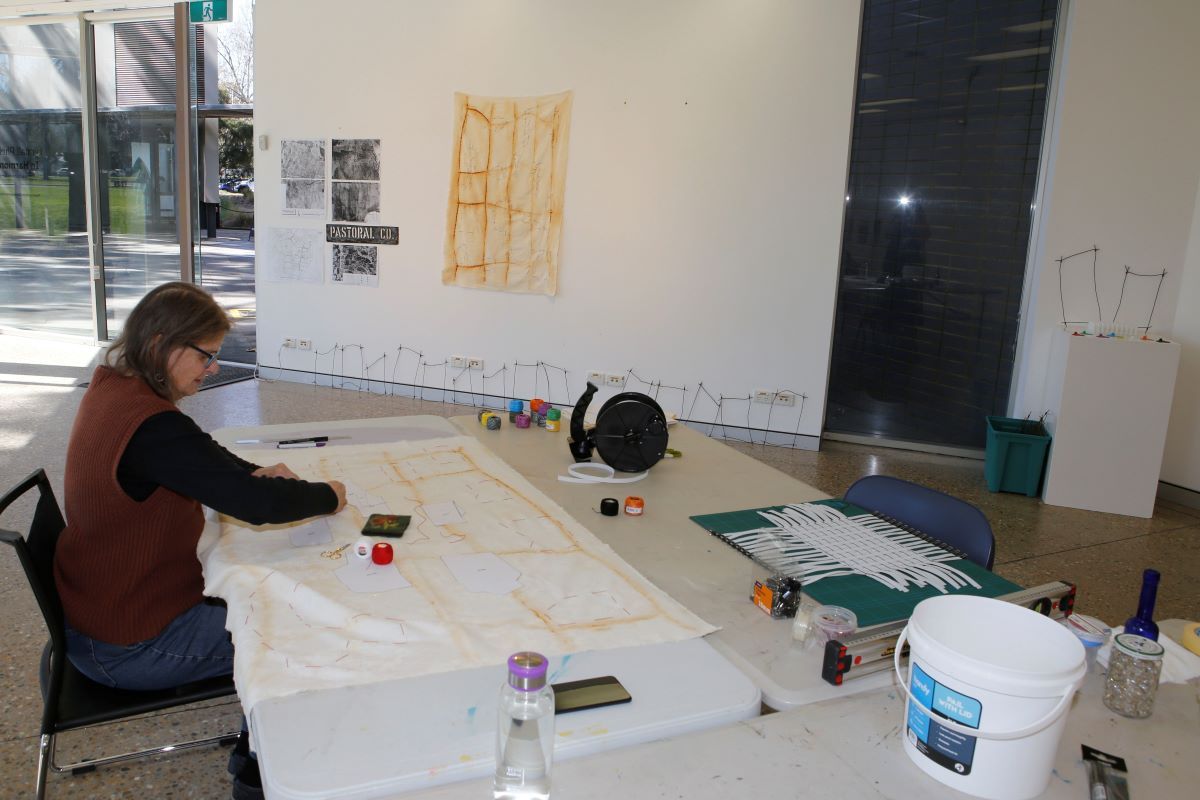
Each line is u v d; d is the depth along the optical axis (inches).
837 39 183.6
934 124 190.9
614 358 211.6
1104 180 176.2
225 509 57.6
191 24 232.8
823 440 208.5
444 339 224.8
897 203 196.2
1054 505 170.1
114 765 77.6
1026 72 183.6
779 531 70.7
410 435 95.5
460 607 52.9
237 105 387.2
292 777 36.6
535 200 209.2
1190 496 175.8
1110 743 44.4
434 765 37.9
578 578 58.3
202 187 402.6
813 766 40.9
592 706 43.4
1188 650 56.2
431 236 219.8
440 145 214.5
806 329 196.7
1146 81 171.5
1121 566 139.7
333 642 48.1
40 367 238.2
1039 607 56.3
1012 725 38.2
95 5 237.6
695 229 199.9
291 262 233.9
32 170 263.9
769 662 50.4
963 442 202.7
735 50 190.1
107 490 56.8
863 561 65.0
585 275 209.8
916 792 39.4
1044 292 182.4
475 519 68.1
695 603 57.0
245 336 303.6
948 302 197.5
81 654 60.0
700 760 40.7
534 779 36.0
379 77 216.5
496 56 206.8
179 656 61.2
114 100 246.2
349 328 232.5
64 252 267.1
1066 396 165.6
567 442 95.0
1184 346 175.6
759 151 192.2
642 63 196.7
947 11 185.9
